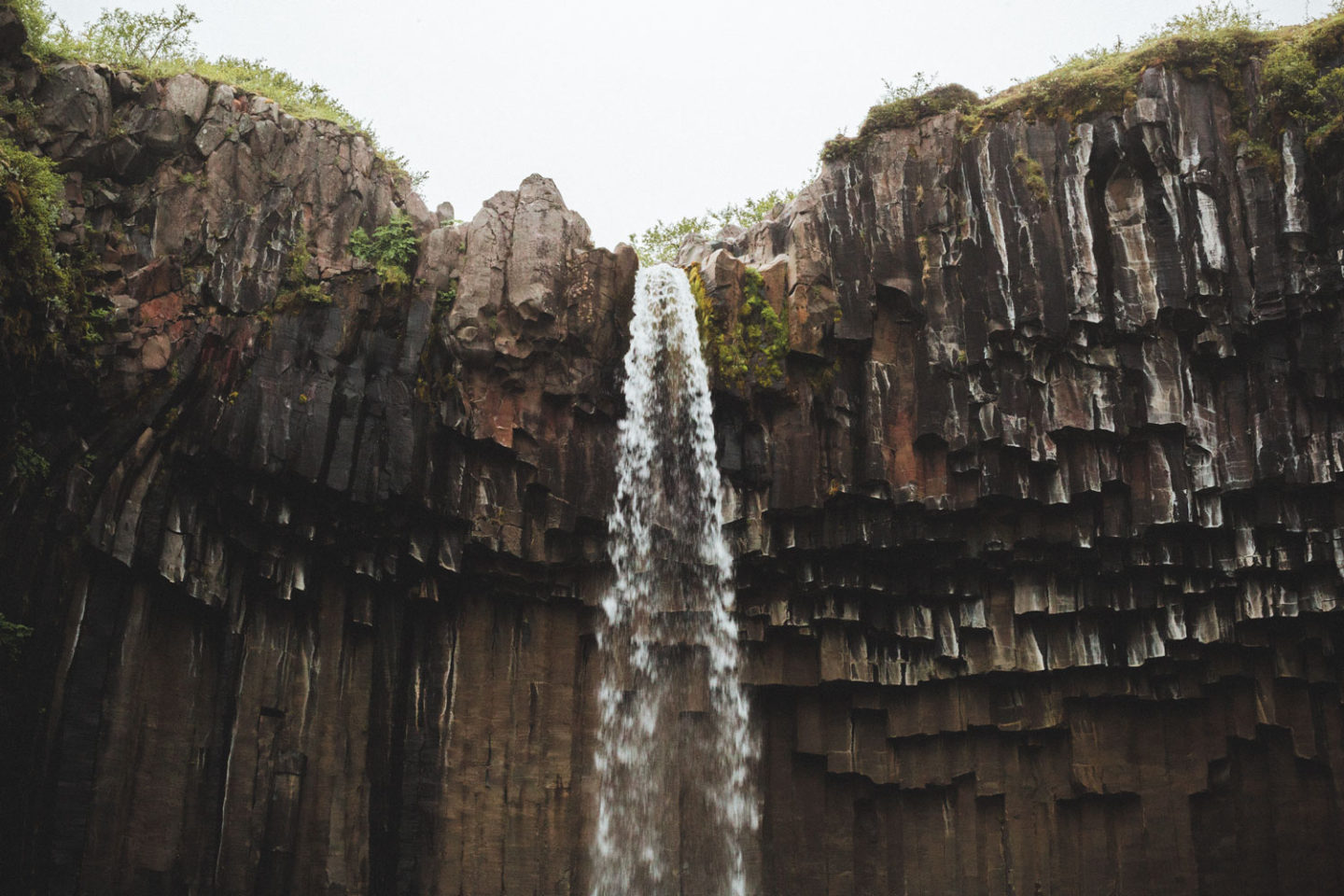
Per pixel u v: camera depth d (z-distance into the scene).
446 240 18.80
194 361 15.98
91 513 14.73
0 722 13.32
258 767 16.44
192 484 16.06
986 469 18.86
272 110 17.77
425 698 18.16
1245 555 18.42
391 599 18.22
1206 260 18.48
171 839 15.38
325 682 17.38
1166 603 19.09
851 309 19.44
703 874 19.33
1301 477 17.94
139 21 18.19
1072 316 18.75
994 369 19.02
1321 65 18.84
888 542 19.25
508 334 18.69
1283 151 18.56
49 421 14.48
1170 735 19.48
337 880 16.80
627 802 19.20
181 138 16.92
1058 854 19.47
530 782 18.62
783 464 19.30
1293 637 18.64
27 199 14.05
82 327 14.84
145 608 15.52
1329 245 18.08
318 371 17.19
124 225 16.28
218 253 16.67
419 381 18.03
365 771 17.56
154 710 15.61
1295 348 18.33
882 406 19.41
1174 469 18.64
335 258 17.86
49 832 13.85
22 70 15.73
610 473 19.45
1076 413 18.75
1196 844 18.97
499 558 18.69
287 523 16.69
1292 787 18.55
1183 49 19.50
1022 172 19.44
